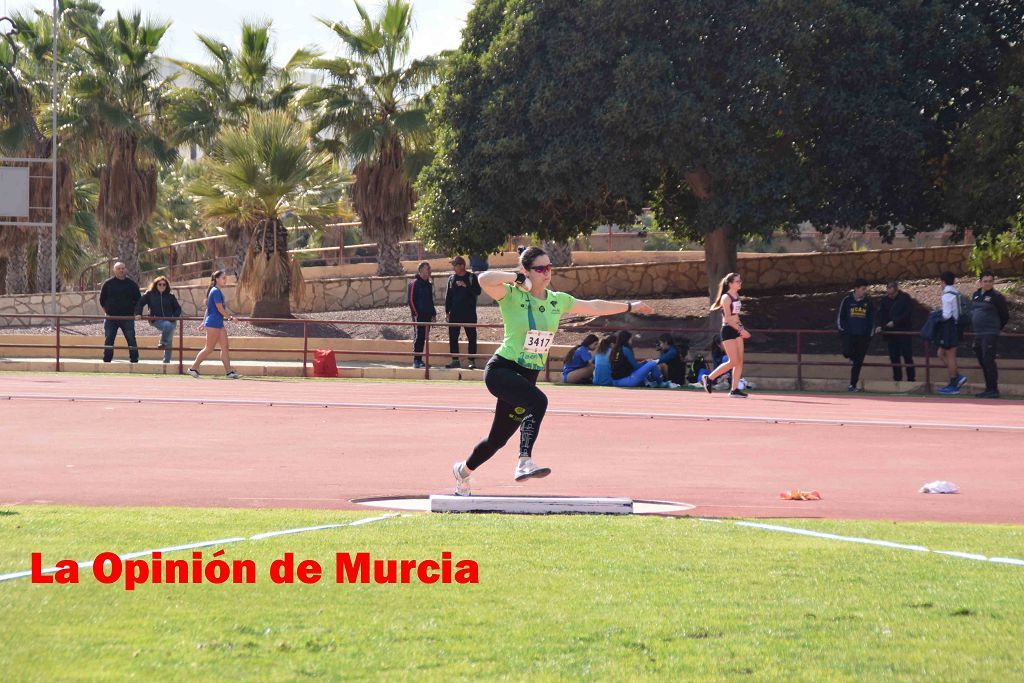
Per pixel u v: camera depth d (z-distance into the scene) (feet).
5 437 55.98
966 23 114.93
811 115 115.96
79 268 208.54
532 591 23.73
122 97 176.04
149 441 54.85
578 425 65.62
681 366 101.91
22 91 176.04
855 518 34.94
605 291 161.99
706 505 37.19
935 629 21.01
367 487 40.60
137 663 18.47
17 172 146.61
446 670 18.37
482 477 43.96
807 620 21.57
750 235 127.85
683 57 112.27
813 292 153.69
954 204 113.09
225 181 144.66
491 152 117.29
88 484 40.42
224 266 219.41
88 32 175.11
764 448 55.52
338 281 164.86
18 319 148.77
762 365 115.44
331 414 70.13
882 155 112.98
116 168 176.76
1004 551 28.30
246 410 71.51
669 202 141.08
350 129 165.17
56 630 20.30
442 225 123.95
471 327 111.24
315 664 18.58
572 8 115.75
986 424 68.39
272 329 135.85
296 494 38.68
